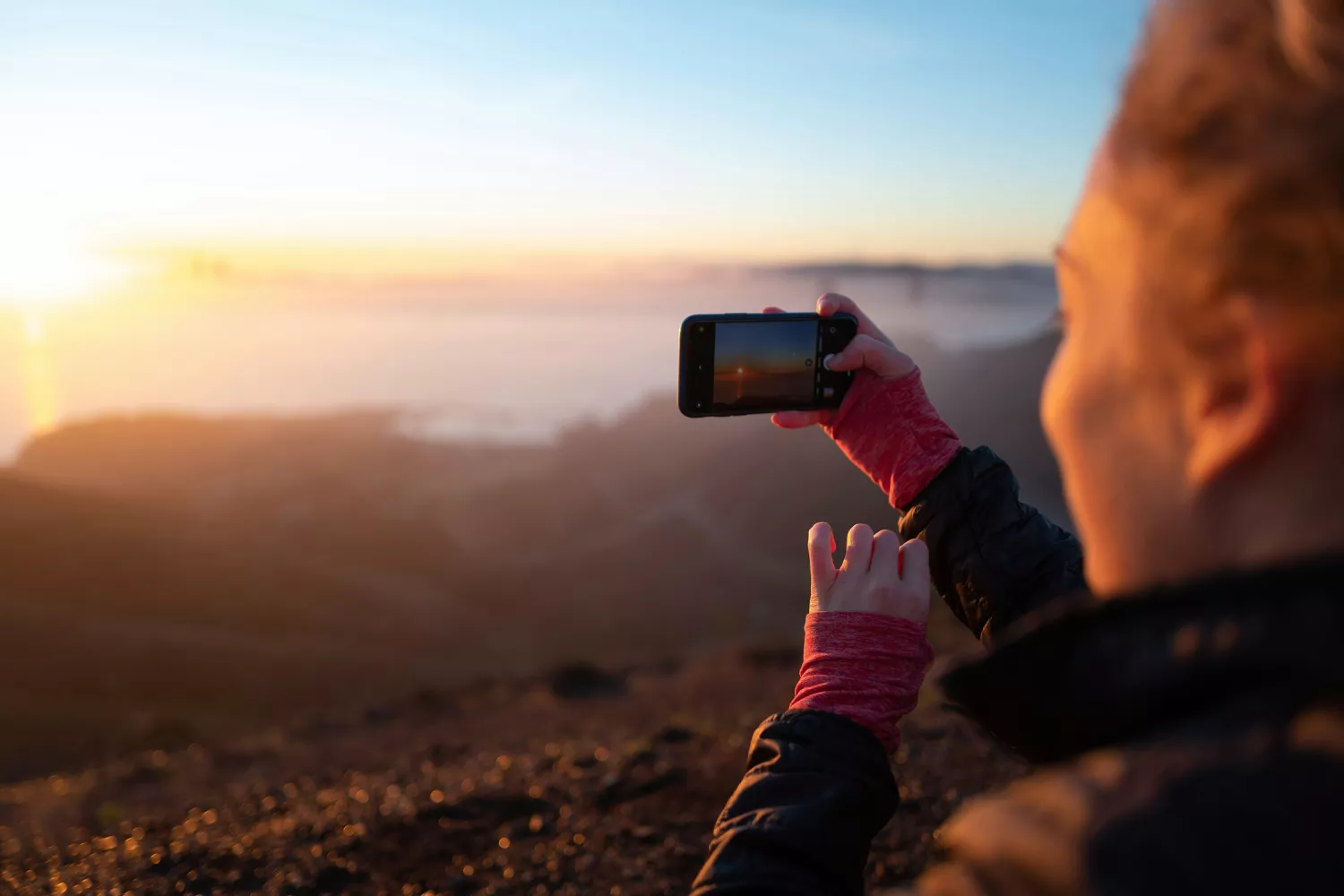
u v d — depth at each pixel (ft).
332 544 466.70
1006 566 3.81
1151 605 1.62
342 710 42.19
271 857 10.43
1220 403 1.59
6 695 241.96
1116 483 1.77
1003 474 4.05
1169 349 1.63
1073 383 1.86
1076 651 1.79
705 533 528.63
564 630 395.34
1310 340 1.43
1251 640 1.43
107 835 12.96
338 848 10.66
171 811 16.24
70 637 294.05
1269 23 1.46
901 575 3.32
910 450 4.17
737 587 451.94
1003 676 1.99
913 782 11.63
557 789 12.17
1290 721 1.37
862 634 3.21
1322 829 1.25
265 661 311.68
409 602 407.03
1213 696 1.51
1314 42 1.36
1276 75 1.44
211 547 404.57
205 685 281.74
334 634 356.59
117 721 231.50
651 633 387.96
